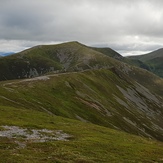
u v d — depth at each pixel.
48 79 126.25
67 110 93.19
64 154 35.03
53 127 54.81
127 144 49.78
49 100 95.75
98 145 44.44
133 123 127.31
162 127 157.62
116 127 101.56
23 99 85.88
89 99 120.38
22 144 37.97
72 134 51.16
